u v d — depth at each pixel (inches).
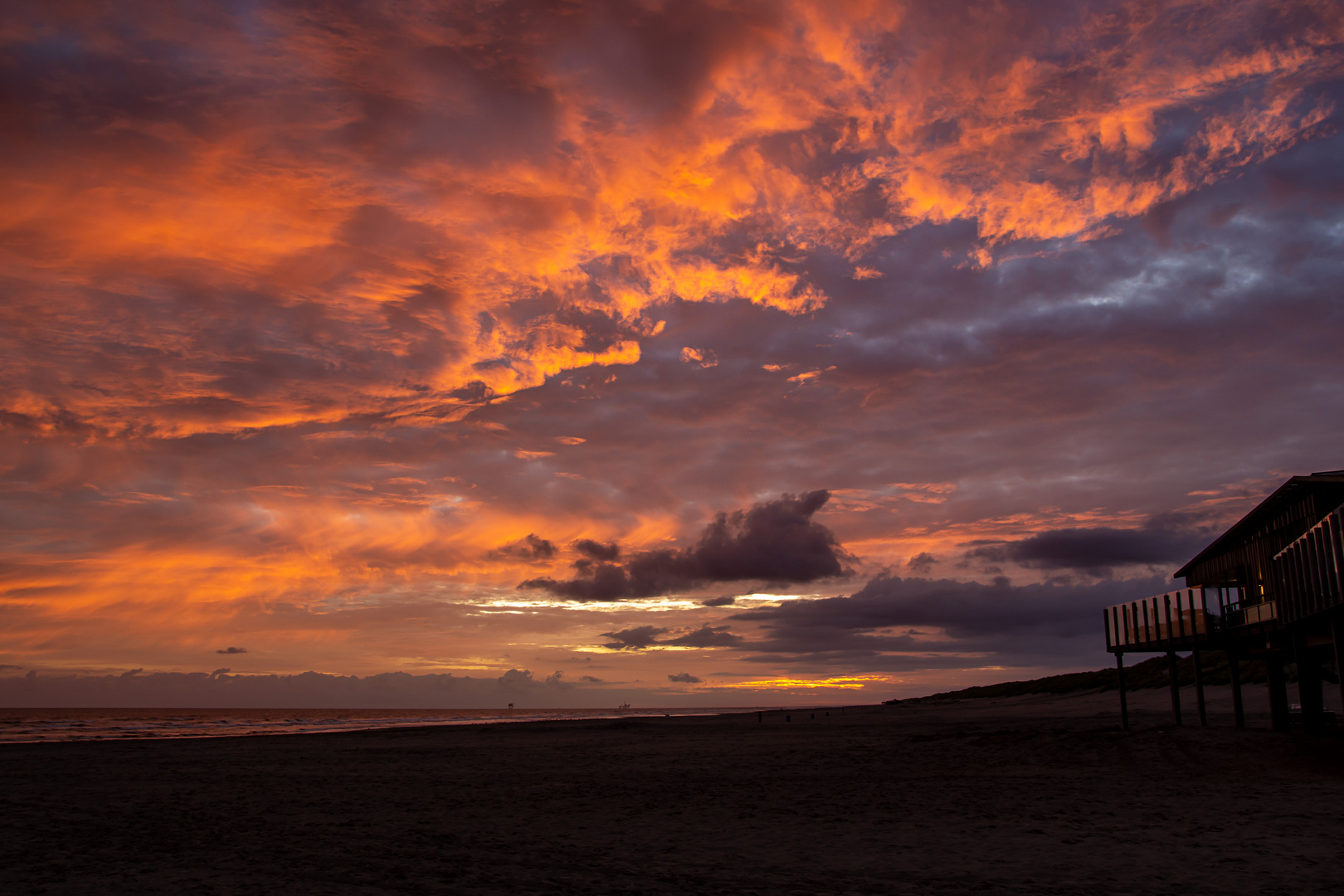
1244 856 373.7
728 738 1540.4
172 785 797.9
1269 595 989.8
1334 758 706.8
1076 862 377.1
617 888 347.6
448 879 367.9
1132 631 1130.0
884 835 471.5
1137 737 943.0
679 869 386.3
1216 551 1168.8
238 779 852.6
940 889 335.0
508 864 402.0
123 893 346.6
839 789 697.0
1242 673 1856.5
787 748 1210.6
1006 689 4146.2
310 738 1727.4
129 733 2149.4
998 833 461.4
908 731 1574.8
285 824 546.0
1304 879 327.0
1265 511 1003.9
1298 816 472.4
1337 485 848.9
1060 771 762.2
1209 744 825.5
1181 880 333.4
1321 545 687.1
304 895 338.0
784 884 351.3
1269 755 746.2
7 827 538.3
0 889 357.4
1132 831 446.6
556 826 527.2
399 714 5846.5
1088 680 3024.1
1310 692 893.2
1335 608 665.0
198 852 442.3
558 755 1172.5
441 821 558.3
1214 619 976.9
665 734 1759.4
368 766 1013.8
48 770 957.8
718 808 600.7
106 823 553.6
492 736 1766.7
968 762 888.9
